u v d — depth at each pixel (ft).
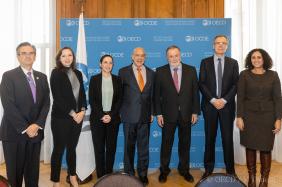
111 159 12.16
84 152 13.19
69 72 11.22
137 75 12.14
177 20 14.60
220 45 12.17
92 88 12.03
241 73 11.73
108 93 12.00
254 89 11.34
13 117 9.54
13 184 9.77
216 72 12.34
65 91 10.92
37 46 15.84
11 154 9.71
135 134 12.23
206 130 12.53
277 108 11.18
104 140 12.15
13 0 15.48
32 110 9.91
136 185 5.13
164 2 16.33
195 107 12.32
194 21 14.62
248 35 16.12
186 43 14.66
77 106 11.28
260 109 11.25
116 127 12.03
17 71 9.84
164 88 12.11
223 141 12.42
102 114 11.78
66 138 11.05
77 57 13.69
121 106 12.17
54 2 15.84
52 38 15.83
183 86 12.10
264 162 11.62
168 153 12.52
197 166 14.99
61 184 12.75
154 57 14.64
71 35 14.28
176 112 12.04
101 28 14.46
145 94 12.00
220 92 12.25
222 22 14.65
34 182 10.23
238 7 15.84
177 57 11.98
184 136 12.37
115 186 5.14
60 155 11.21
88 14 16.12
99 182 5.12
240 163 15.78
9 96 9.61
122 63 14.58
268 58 11.42
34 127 9.73
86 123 13.24
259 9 16.11
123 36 14.53
